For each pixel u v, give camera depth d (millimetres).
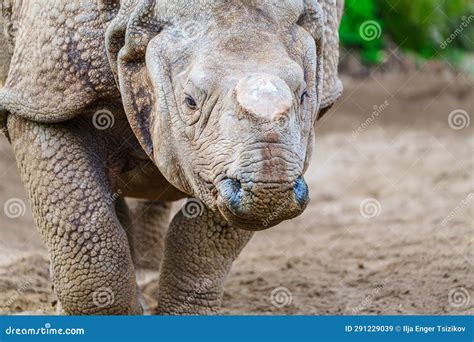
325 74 6359
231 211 4902
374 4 19141
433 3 19422
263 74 4875
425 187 13227
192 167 5168
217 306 6492
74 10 5840
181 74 5191
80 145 6109
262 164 4754
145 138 5527
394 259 9430
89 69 5848
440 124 17625
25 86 6004
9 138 6453
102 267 6023
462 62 20125
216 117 4980
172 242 6383
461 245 9602
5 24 6500
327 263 9586
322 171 14484
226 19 5145
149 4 5344
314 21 5461
